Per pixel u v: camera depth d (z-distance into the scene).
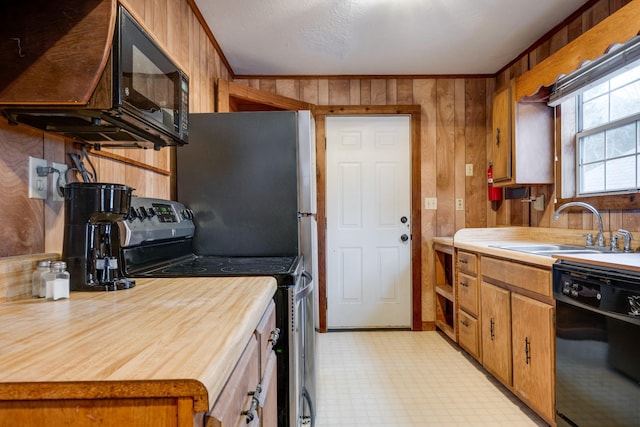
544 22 2.57
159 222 1.61
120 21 0.94
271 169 2.09
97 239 1.14
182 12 2.15
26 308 0.90
